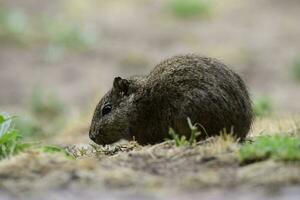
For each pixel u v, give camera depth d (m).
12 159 9.57
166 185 8.51
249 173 8.72
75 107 26.55
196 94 11.37
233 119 11.34
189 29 37.44
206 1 40.69
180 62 11.83
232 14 39.66
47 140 18.53
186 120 11.45
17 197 8.15
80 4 40.09
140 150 10.83
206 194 8.04
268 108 21.38
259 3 41.19
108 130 13.07
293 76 30.34
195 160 9.59
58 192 8.30
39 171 9.09
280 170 8.66
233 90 11.40
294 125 14.77
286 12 39.62
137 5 41.25
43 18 37.97
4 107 26.94
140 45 35.03
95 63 32.66
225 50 33.78
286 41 35.00
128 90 12.77
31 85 29.81
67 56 33.38
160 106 11.91
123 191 8.30
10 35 35.25
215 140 10.61
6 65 32.09
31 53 33.69
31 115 25.06
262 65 32.06
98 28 37.19
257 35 36.06
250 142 11.16
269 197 7.74
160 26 37.91
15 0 40.44
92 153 12.26
